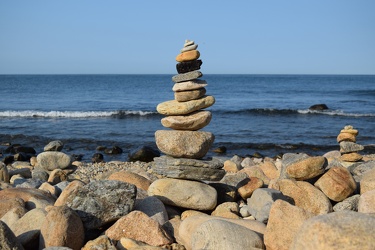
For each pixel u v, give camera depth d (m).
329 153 4.87
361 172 3.64
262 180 3.24
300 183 2.78
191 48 2.77
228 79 45.81
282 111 12.32
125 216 2.31
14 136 8.25
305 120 10.84
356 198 2.69
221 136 8.57
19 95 17.81
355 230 1.56
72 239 2.18
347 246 1.54
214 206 2.71
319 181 2.79
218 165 2.76
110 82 34.41
